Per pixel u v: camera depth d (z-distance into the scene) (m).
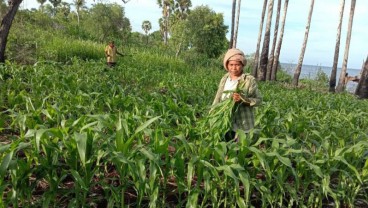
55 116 3.96
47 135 2.69
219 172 3.33
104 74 10.73
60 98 5.46
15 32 16.14
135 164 2.73
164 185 3.02
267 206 3.51
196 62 25.69
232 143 3.14
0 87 6.55
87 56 17.52
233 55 3.82
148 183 2.84
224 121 3.67
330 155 3.52
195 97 7.89
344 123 5.80
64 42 17.11
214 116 3.78
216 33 33.69
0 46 10.22
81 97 5.24
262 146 5.13
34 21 27.20
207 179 2.81
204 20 33.06
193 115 5.13
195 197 2.78
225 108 3.69
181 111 5.11
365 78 15.40
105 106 6.34
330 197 3.90
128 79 11.95
